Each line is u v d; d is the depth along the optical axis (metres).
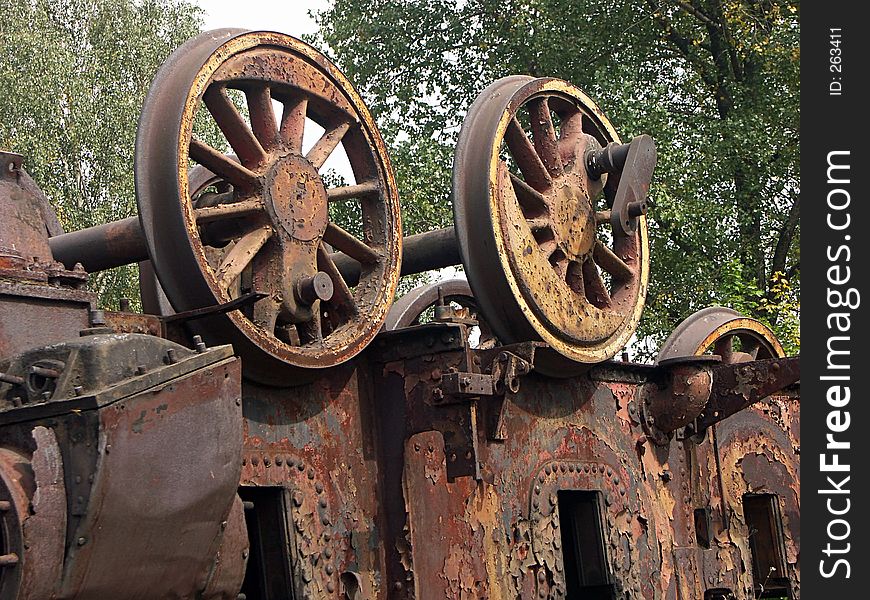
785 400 11.12
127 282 25.44
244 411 6.43
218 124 6.68
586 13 20.12
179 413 5.03
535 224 8.18
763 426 10.79
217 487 5.23
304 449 6.76
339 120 7.34
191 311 6.03
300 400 6.80
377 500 7.15
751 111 19.27
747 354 11.21
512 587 7.71
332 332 7.02
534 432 8.21
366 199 7.48
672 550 9.41
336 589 6.76
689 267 18.89
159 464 4.91
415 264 8.77
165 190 6.05
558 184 8.50
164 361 5.11
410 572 7.03
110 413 4.68
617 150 8.97
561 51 19.94
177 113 6.12
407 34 20.81
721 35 20.53
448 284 10.67
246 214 6.59
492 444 7.77
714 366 9.70
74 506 4.61
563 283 8.19
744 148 18.92
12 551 4.45
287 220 6.74
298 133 6.98
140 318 5.95
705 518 9.94
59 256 7.94
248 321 6.28
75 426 4.67
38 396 4.81
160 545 5.00
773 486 10.73
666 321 19.45
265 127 6.85
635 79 19.17
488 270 7.62
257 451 6.46
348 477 6.99
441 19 20.75
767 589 10.87
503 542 7.73
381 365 7.33
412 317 10.37
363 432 7.18
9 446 4.75
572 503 8.85
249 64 6.69
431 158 18.48
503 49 20.47
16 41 26.80
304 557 6.58
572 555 9.19
